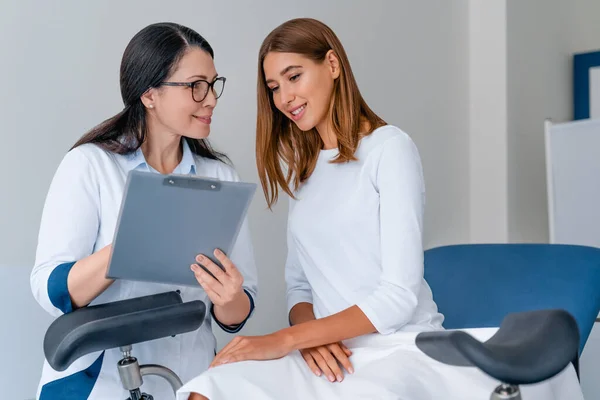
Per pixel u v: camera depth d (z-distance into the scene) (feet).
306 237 5.42
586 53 12.67
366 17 9.91
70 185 5.02
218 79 5.37
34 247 6.89
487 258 6.10
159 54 5.09
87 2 7.17
